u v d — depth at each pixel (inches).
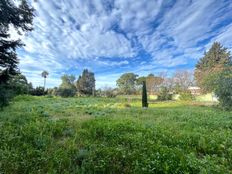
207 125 370.3
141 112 634.2
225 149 217.5
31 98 1400.1
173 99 1656.0
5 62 478.6
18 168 156.6
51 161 169.0
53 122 358.3
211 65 1937.7
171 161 164.4
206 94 1373.0
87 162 171.2
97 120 385.1
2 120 361.1
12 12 434.9
